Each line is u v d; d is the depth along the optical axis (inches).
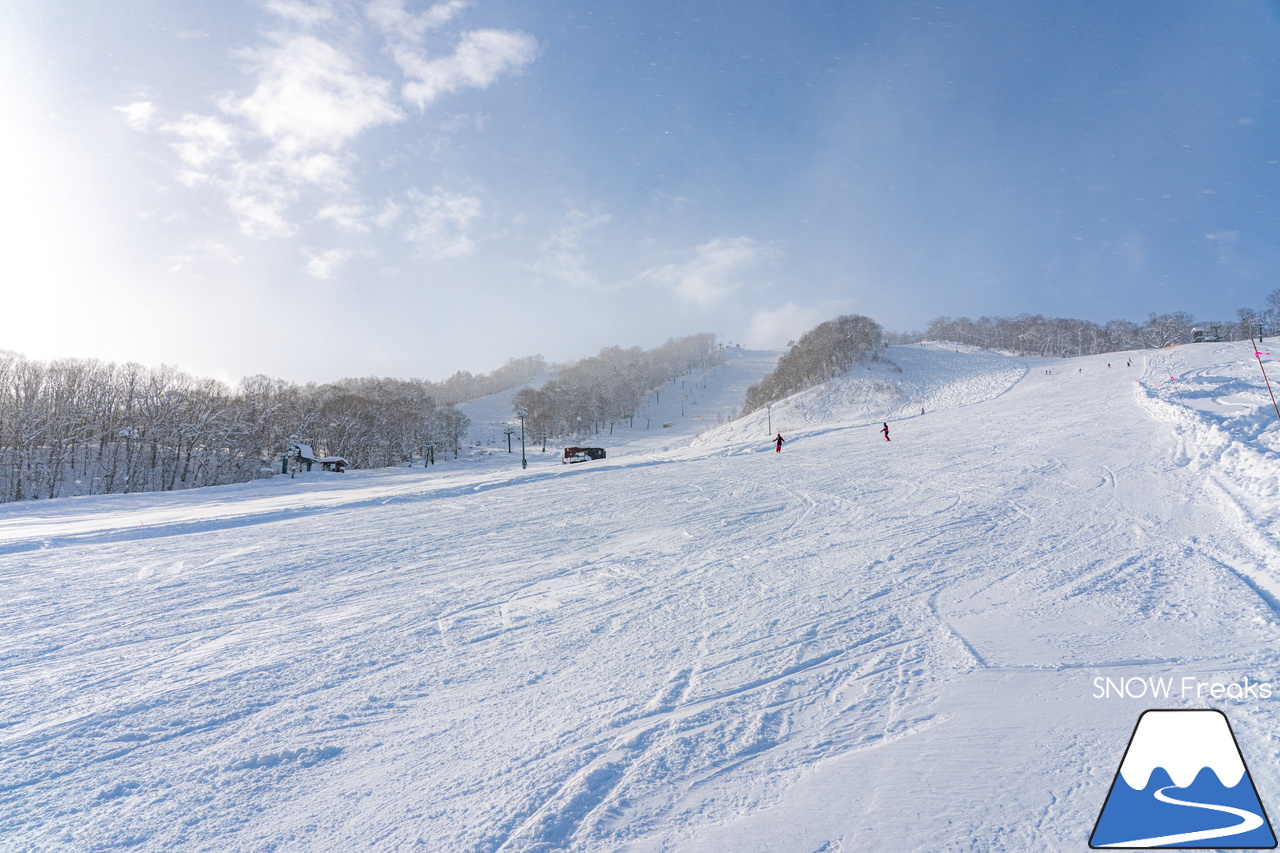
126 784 155.5
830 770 146.7
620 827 129.3
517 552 466.3
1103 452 796.6
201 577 402.6
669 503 701.3
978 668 202.8
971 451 964.0
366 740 176.1
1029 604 272.2
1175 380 1571.1
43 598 351.3
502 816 135.3
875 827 123.8
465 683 216.2
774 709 181.5
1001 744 153.4
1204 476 565.0
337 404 3284.9
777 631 253.6
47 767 164.2
